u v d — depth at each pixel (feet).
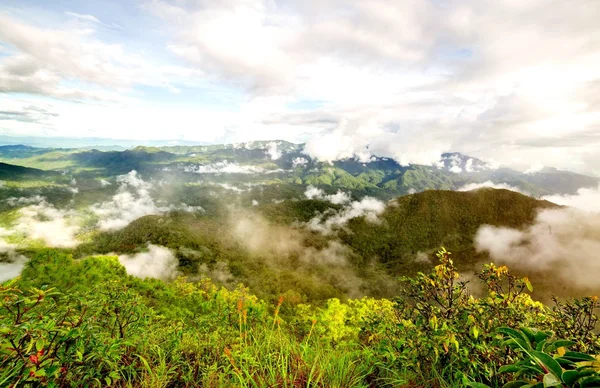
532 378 5.95
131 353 9.45
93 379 7.54
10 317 6.79
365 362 10.60
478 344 8.85
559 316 11.68
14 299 6.57
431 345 9.41
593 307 11.60
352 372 9.78
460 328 10.00
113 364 7.75
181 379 9.43
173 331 12.07
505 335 9.18
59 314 7.69
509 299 10.71
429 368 9.78
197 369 9.79
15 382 5.98
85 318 8.45
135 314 10.70
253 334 12.21
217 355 10.41
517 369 5.86
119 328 9.77
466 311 10.34
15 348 6.05
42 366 6.21
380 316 13.08
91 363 7.65
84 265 29.78
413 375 9.62
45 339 6.64
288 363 9.59
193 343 11.37
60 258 26.17
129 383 8.07
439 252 12.05
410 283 12.55
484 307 10.43
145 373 8.80
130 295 10.96
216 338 11.34
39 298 6.80
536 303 11.36
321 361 9.71
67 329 7.04
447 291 11.76
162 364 9.12
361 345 12.44
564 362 5.22
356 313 48.47
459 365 8.85
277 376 9.07
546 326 11.00
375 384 9.82
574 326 11.20
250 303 14.64
